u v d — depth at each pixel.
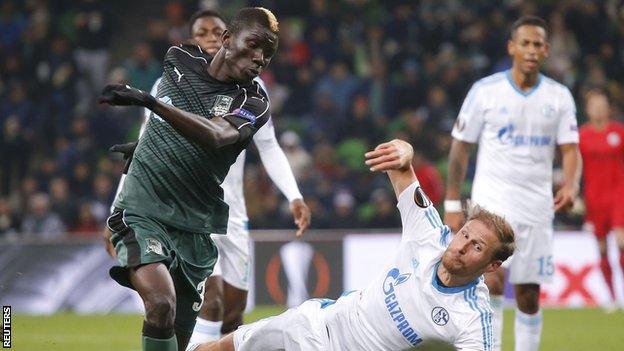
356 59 71.50
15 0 72.69
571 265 50.19
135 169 21.66
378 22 74.56
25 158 63.91
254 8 21.42
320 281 49.91
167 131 21.45
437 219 21.11
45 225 55.66
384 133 64.56
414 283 20.88
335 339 21.75
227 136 19.78
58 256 48.28
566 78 68.06
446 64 67.56
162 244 21.05
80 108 66.62
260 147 28.98
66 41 68.44
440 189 55.16
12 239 48.56
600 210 47.59
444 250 20.77
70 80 66.69
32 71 67.44
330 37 71.00
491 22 70.75
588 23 71.56
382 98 67.12
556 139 31.28
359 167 62.84
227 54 21.31
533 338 31.06
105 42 71.38
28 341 36.22
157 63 67.56
